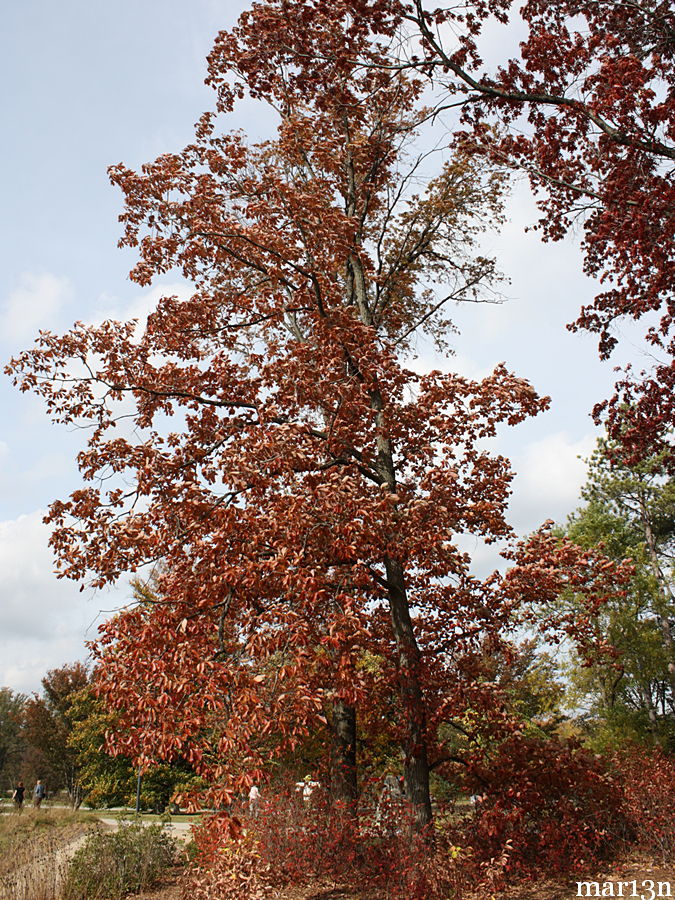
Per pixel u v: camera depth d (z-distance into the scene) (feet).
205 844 29.99
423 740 31.63
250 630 24.50
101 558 26.58
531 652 69.67
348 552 25.14
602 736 65.41
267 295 39.01
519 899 25.52
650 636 65.26
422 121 33.73
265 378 34.81
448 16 30.81
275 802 34.30
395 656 32.73
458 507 33.45
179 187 34.71
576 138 32.30
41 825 64.49
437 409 34.37
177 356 38.75
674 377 40.27
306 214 34.01
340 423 32.48
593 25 31.73
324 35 31.73
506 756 31.73
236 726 20.49
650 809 31.83
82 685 110.63
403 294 47.50
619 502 81.25
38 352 32.83
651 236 29.53
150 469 29.37
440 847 29.25
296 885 29.32
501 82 31.94
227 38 36.24
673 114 27.58
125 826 40.37
